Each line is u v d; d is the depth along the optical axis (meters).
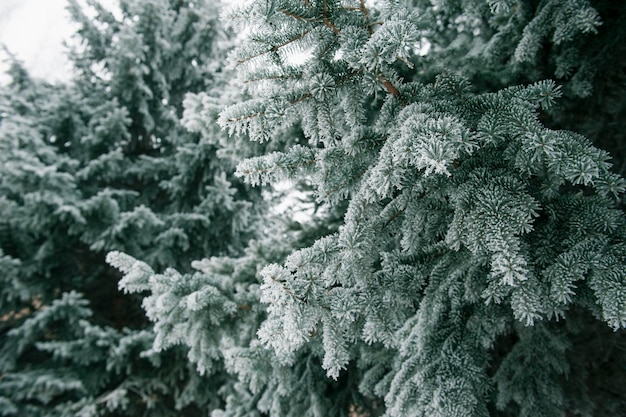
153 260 6.22
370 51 1.17
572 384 2.67
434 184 1.43
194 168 6.72
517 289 1.26
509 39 2.70
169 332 2.43
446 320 1.80
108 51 7.08
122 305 7.50
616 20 2.40
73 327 5.75
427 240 1.57
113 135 6.55
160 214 6.68
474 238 1.21
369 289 1.49
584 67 2.43
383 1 1.42
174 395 5.88
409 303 1.56
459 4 3.13
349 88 1.51
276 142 3.12
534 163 1.27
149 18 7.48
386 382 2.35
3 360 5.77
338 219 3.61
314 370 3.29
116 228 5.70
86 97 7.75
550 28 2.12
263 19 1.24
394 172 1.23
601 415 2.66
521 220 1.18
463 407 1.54
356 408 3.43
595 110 2.79
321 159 1.46
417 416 1.58
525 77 2.81
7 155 5.33
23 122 6.17
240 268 3.21
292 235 3.71
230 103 3.12
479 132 1.26
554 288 1.20
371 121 2.83
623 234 1.28
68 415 5.14
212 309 2.44
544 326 2.34
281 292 1.24
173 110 7.41
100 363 5.94
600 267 1.18
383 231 1.49
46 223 6.01
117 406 5.39
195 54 8.10
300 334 1.26
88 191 6.81
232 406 3.62
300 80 1.49
